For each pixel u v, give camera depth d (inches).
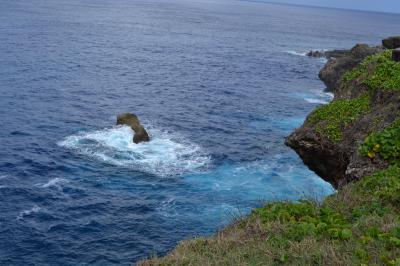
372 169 530.3
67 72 2165.4
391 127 569.9
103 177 1067.9
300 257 328.8
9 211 900.6
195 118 1611.7
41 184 1019.9
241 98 1977.1
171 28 4985.2
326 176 700.0
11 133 1300.4
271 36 5182.1
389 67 706.2
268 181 1079.6
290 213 418.3
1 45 2640.3
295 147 714.2
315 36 5748.0
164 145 1290.6
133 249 811.4
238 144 1358.3
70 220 889.5
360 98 693.3
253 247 361.4
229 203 966.4
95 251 801.6
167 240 839.1
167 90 2018.9
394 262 297.1
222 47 3799.2
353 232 357.1
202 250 385.4
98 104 1680.6
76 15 5275.6
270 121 1647.4
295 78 2593.5
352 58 2175.2
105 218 901.8
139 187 1029.2
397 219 372.5
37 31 3440.0
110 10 6752.0
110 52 2918.3
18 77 1942.7
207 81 2293.3
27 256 775.1
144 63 2655.0
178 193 1007.0
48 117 1466.5
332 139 650.2
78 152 1194.0
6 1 6092.5
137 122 1387.8
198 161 1192.2
